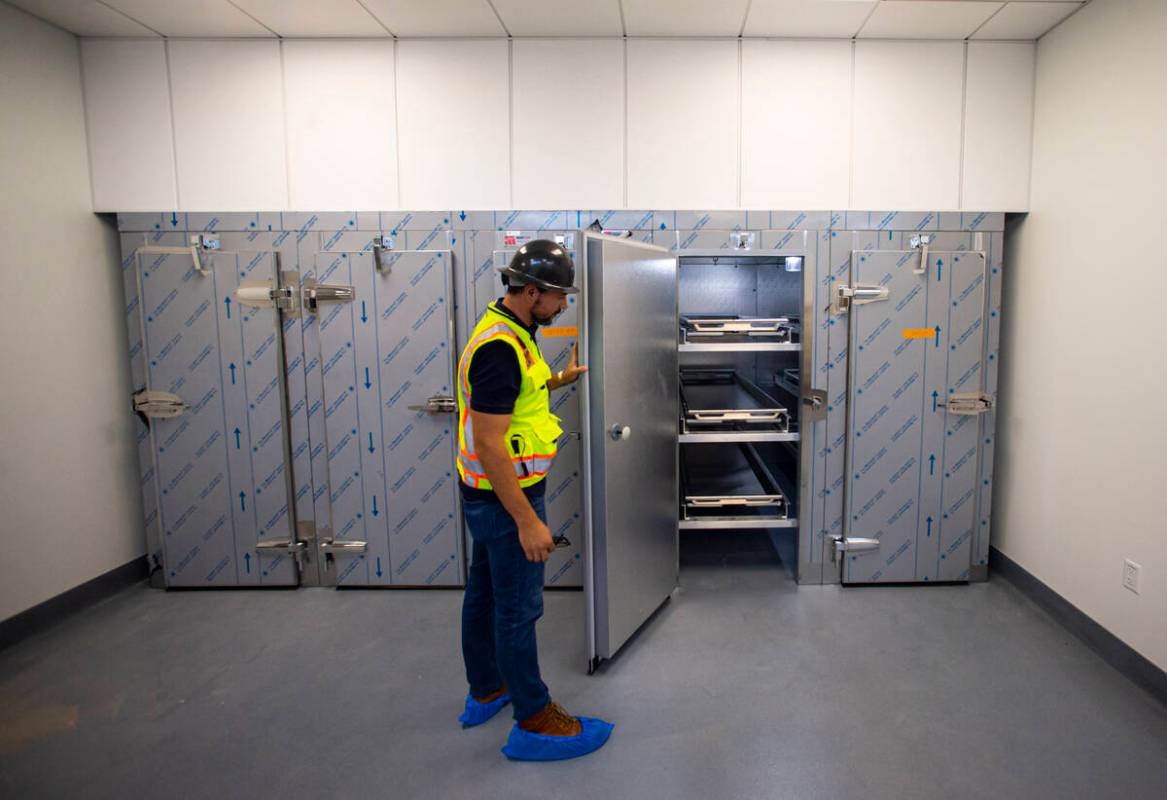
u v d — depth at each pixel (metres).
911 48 2.90
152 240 2.94
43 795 1.76
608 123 2.96
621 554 2.35
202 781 1.81
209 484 3.02
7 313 2.55
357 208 3.00
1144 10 2.20
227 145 2.98
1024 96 2.89
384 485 3.00
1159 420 2.13
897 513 2.97
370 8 2.65
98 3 2.58
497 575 1.78
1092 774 1.78
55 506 2.73
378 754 1.91
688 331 2.96
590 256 2.15
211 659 2.45
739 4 2.61
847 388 2.92
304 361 2.97
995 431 3.12
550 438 1.84
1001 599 2.87
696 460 3.73
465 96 2.95
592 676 2.29
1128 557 2.26
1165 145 2.11
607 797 1.73
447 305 2.88
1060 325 2.65
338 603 2.93
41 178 2.70
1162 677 2.10
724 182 2.97
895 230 2.87
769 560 3.34
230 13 2.69
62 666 2.40
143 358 2.98
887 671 2.30
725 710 2.09
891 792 1.73
